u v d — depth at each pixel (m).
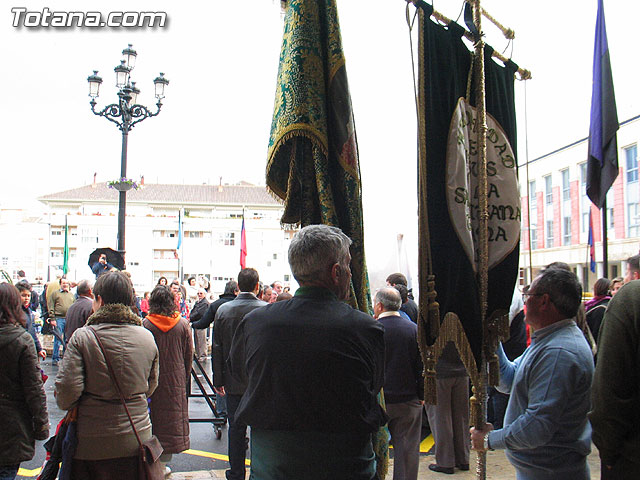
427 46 2.72
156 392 4.13
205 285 11.84
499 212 3.09
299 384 1.63
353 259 2.29
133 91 10.89
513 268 3.08
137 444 2.85
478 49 2.95
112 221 47.94
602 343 1.80
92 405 2.77
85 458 2.74
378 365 1.73
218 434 5.81
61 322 10.01
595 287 5.37
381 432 2.25
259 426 1.67
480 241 2.85
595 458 4.62
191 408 7.19
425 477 4.44
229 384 4.04
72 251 47.66
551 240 22.98
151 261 46.72
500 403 5.17
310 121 2.19
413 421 3.98
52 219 47.94
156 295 4.32
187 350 4.38
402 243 7.19
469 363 2.70
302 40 2.25
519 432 2.21
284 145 2.45
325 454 1.62
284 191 2.51
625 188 18.50
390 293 4.14
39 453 5.11
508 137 3.21
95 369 2.77
